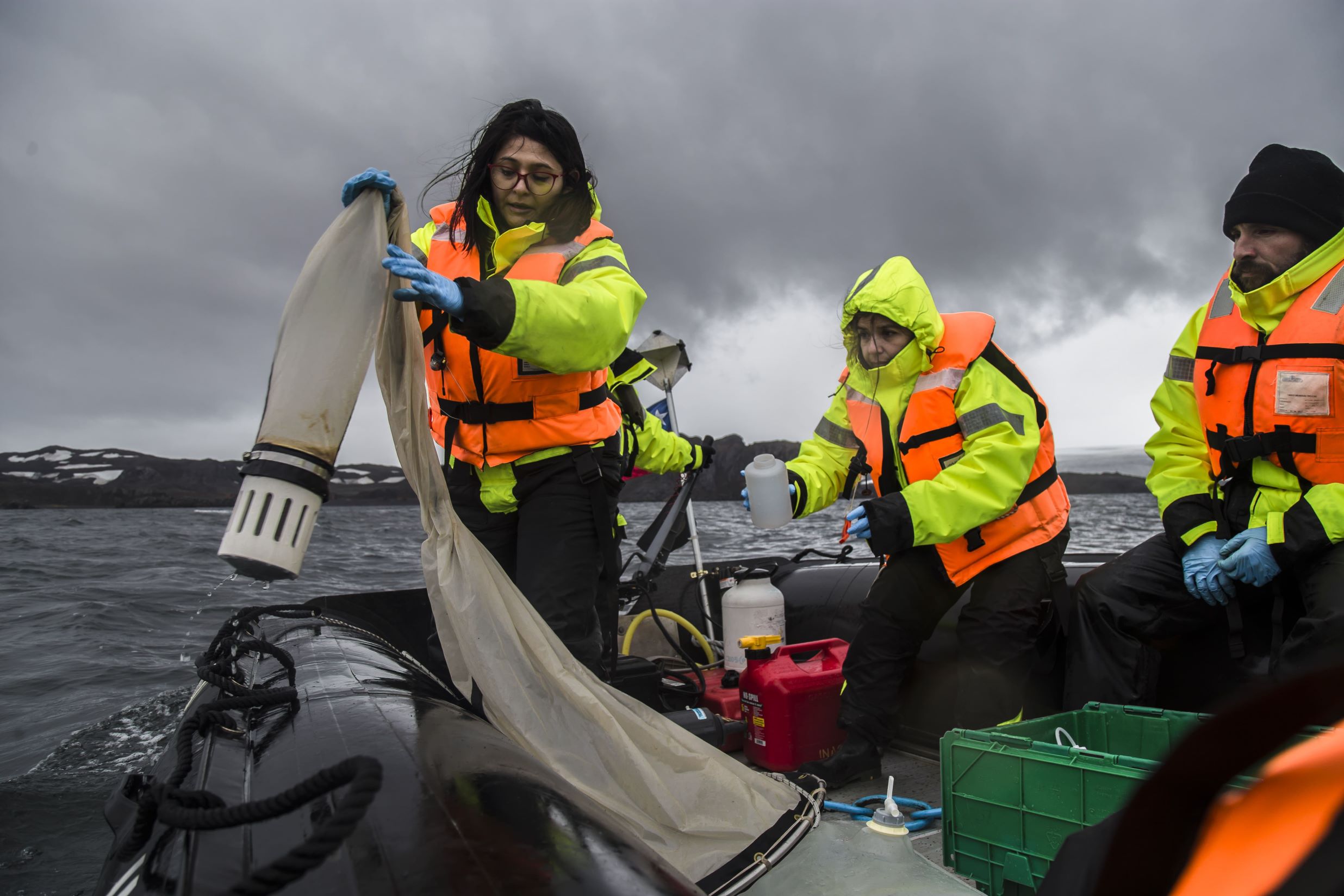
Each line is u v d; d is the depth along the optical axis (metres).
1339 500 2.07
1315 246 2.22
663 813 1.43
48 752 3.37
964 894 1.38
